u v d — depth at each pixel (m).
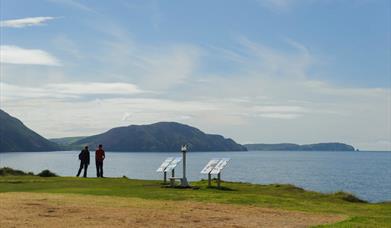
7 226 15.23
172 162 31.48
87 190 26.78
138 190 27.20
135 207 20.31
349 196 27.67
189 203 22.17
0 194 23.94
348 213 21.03
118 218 17.36
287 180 101.38
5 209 18.61
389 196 69.00
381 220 18.27
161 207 20.53
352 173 132.00
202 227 16.12
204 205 21.64
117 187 29.08
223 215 18.86
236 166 177.12
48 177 36.78
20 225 15.47
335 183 93.62
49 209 18.95
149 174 108.88
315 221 17.92
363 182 96.75
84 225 15.80
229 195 25.50
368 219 18.45
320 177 113.25
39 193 24.73
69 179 34.53
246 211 20.17
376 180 102.94
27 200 21.47
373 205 24.73
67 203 20.83
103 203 21.27
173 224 16.50
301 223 17.38
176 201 22.84
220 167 29.64
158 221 17.00
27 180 33.25
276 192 28.47
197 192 26.72
